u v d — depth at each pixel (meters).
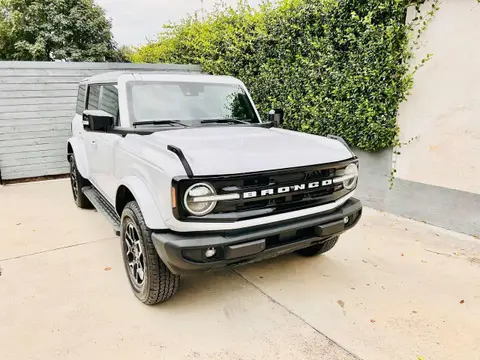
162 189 2.29
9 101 6.56
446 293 2.98
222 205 2.25
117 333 2.47
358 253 3.75
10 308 2.75
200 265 2.23
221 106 3.73
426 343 2.37
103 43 16.12
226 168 2.25
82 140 4.61
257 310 2.74
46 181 7.04
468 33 3.92
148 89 3.42
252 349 2.32
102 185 3.80
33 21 15.16
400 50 4.45
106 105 3.70
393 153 4.85
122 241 3.00
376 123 4.76
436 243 3.99
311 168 2.54
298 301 2.87
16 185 6.71
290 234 2.54
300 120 5.75
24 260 3.58
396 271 3.36
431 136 4.40
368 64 4.67
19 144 6.80
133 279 2.90
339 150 2.91
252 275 3.30
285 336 2.45
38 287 3.06
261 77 6.29
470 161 4.09
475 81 3.94
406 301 2.86
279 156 2.53
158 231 2.38
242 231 2.35
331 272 3.34
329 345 2.35
